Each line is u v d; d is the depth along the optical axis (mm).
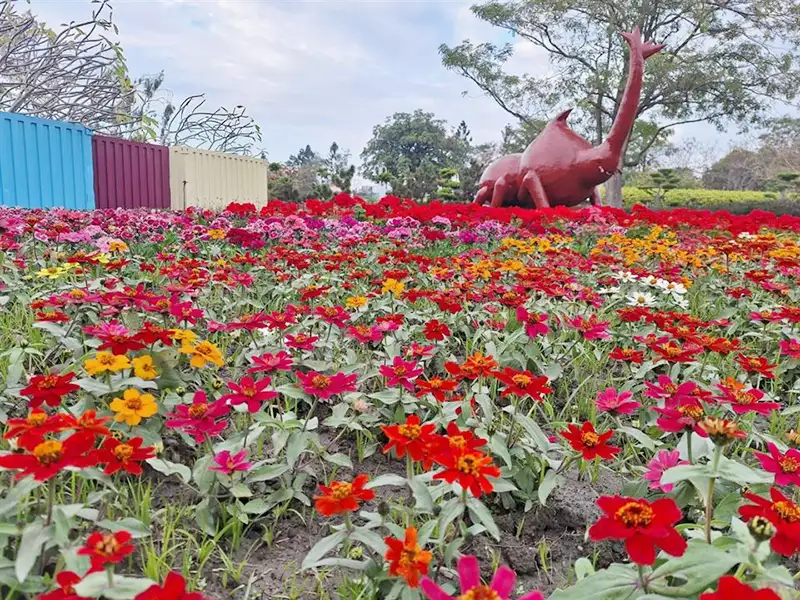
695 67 26781
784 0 25953
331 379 1984
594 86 27688
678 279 4734
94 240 5578
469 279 4441
